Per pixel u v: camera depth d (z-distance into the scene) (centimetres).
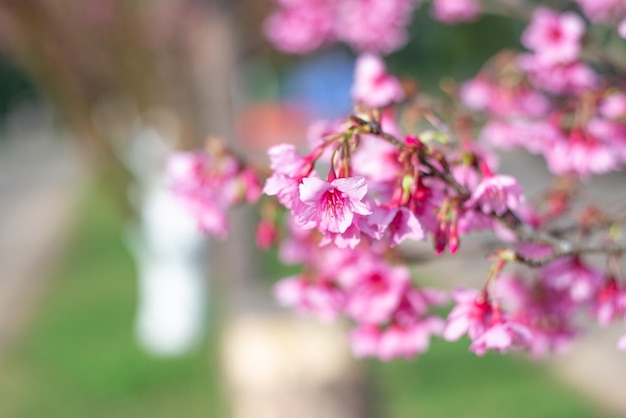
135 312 1321
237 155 338
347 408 611
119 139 809
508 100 415
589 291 310
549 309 327
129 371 1077
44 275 1706
